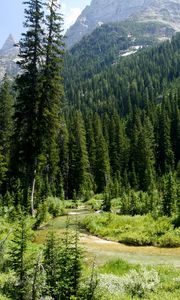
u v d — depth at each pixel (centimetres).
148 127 10656
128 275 1407
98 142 9231
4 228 2303
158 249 2425
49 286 1067
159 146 10575
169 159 10006
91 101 19475
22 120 3584
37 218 3133
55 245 1176
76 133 8975
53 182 7425
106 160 9062
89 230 3147
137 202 4194
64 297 1055
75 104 18538
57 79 3622
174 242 2534
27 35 3534
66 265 1085
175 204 3584
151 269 1552
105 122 12506
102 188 8881
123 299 1200
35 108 3562
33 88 3553
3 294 1081
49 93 3594
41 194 5375
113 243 2642
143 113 12812
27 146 3594
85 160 8594
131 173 8594
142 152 9319
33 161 3628
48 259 1127
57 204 4716
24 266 1142
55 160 7225
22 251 1162
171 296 1236
